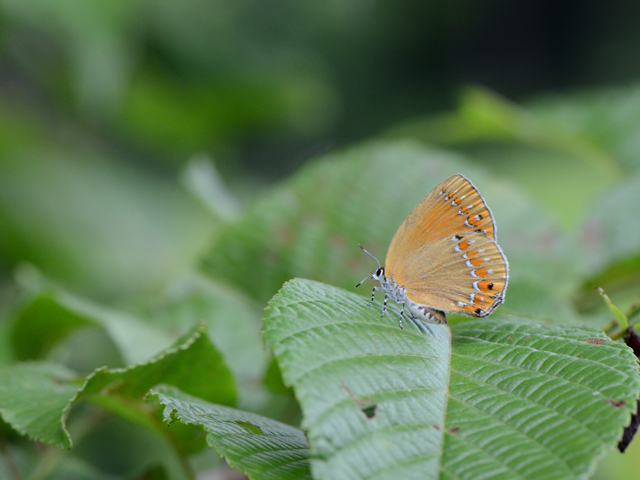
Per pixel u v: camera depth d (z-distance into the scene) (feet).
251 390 1.66
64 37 2.39
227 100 3.16
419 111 6.63
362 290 1.69
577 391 1.48
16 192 2.57
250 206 1.72
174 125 3.21
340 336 1.49
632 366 1.49
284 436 1.51
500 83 7.32
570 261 1.69
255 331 1.70
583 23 7.23
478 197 1.58
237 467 1.48
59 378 1.59
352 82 6.49
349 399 1.47
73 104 2.82
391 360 1.49
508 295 1.65
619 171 1.80
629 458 1.79
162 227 2.91
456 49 7.17
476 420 1.48
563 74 7.27
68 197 2.70
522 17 7.30
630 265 1.64
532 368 1.50
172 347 1.55
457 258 1.58
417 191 1.72
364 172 1.72
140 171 3.16
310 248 1.71
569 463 1.46
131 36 2.64
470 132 1.90
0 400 1.55
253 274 1.70
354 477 1.46
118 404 1.56
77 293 2.62
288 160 4.99
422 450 1.47
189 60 2.98
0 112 2.75
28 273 1.73
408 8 6.75
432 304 1.58
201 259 1.71
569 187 2.63
